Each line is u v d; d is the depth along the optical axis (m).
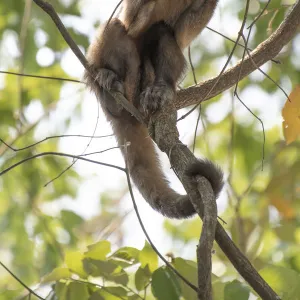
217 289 8.39
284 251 13.14
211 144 15.46
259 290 6.62
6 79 15.33
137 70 10.56
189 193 7.12
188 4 10.77
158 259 8.71
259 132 15.47
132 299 8.51
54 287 8.54
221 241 6.72
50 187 15.12
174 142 7.84
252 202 13.80
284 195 12.80
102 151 8.26
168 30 10.81
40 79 15.33
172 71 10.28
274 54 9.45
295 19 9.37
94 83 10.47
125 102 9.02
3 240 14.81
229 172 12.13
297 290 8.29
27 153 14.79
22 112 14.63
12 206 14.77
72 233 14.53
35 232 14.58
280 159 13.43
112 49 10.45
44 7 8.75
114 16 11.11
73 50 9.02
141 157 10.30
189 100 9.70
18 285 14.02
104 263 8.60
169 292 8.32
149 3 10.61
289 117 9.40
